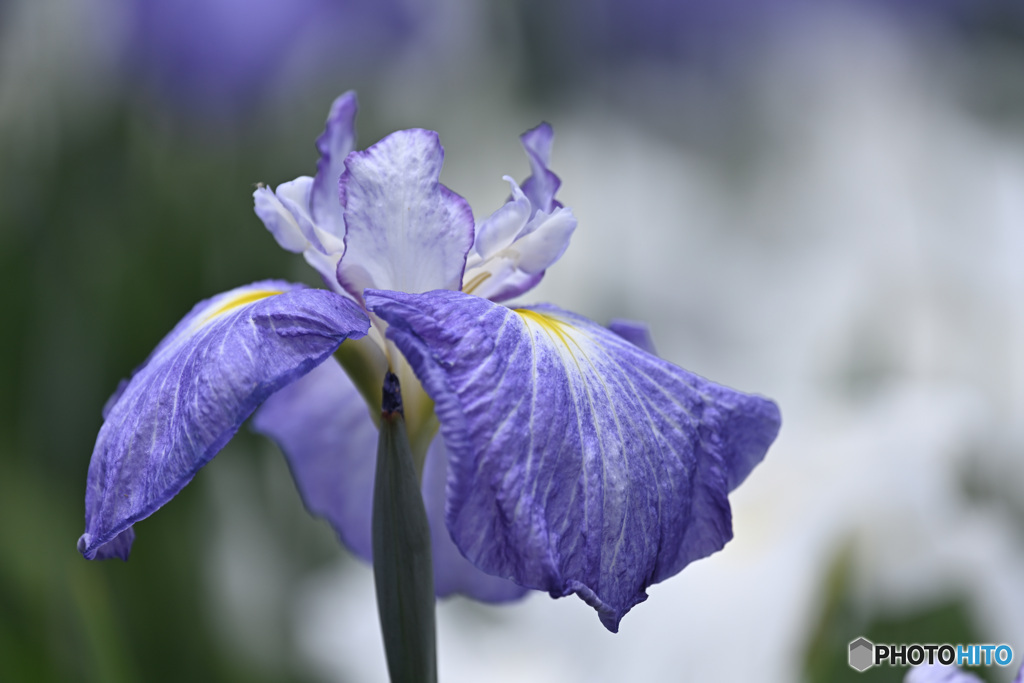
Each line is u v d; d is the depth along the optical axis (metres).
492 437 0.49
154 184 0.84
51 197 0.81
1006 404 0.88
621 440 0.51
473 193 1.15
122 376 0.77
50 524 0.68
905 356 0.97
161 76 0.86
